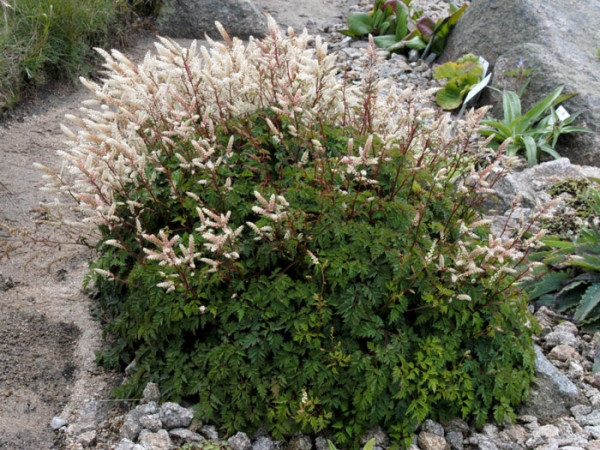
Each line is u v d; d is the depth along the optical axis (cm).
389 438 83
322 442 82
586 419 86
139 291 87
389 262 83
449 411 85
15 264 113
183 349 87
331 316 83
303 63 94
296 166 87
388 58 205
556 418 88
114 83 95
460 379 83
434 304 81
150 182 87
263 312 82
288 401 81
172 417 81
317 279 84
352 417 82
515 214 126
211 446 79
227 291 84
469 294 84
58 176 88
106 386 91
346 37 223
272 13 243
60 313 104
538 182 135
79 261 116
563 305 109
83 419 86
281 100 83
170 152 93
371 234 83
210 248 81
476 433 84
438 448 81
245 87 92
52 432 84
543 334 104
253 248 85
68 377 93
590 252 110
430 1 251
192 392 83
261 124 92
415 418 82
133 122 89
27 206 127
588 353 99
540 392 89
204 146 89
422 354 82
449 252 85
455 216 92
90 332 100
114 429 84
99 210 80
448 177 93
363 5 258
